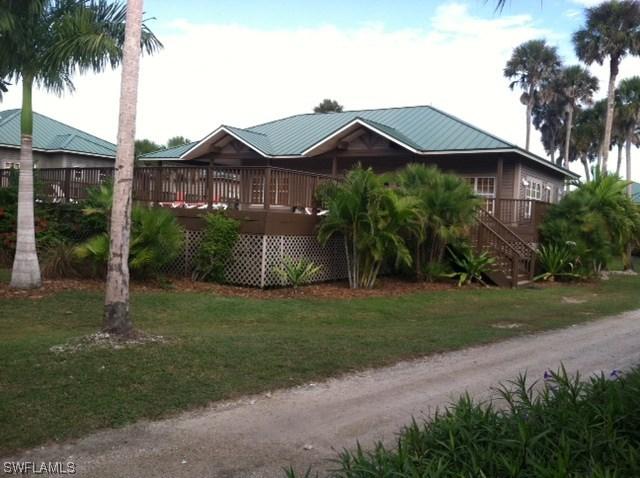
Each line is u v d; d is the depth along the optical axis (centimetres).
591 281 2016
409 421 535
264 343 796
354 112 2842
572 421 374
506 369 736
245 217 1338
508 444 338
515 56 5606
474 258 1653
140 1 745
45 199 1588
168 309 1058
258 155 2453
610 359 806
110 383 592
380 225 1349
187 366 664
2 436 461
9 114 3062
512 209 2066
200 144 2444
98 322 926
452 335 926
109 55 1080
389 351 799
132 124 745
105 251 1232
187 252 1393
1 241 1493
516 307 1317
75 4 1138
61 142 2862
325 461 444
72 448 452
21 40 1084
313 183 1473
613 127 5259
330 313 1131
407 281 1636
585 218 1962
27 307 1005
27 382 581
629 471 319
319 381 657
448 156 2277
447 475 314
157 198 1454
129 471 418
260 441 480
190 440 477
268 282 1345
